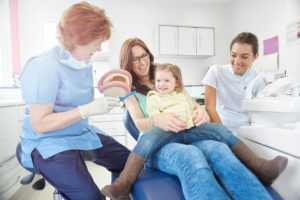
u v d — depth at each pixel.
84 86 1.16
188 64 4.19
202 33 3.90
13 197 1.97
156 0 3.94
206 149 0.86
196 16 4.19
